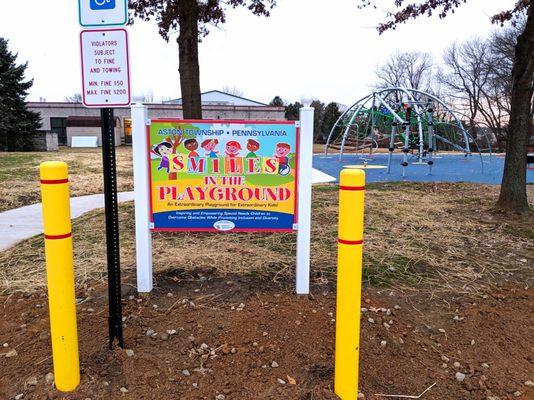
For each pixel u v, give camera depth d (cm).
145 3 873
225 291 410
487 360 315
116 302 301
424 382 291
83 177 1224
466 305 395
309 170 385
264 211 394
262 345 320
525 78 679
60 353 265
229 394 273
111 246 294
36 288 422
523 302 402
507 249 550
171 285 423
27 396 268
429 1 882
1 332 340
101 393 270
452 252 536
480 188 1041
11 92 2684
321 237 589
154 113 3606
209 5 857
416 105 1898
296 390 275
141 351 309
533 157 1592
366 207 780
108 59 277
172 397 270
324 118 4966
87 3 275
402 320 364
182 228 398
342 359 259
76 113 3653
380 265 484
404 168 1371
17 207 868
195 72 693
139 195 392
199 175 391
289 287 421
